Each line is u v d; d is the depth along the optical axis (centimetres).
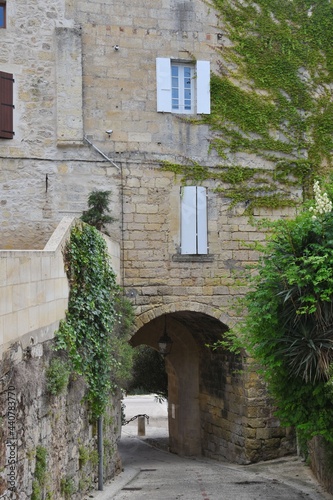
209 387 1883
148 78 1606
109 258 1224
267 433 1603
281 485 1233
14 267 641
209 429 1883
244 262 1622
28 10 1568
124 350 1279
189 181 1611
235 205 1631
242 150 1647
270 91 1675
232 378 1697
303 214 1064
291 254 1005
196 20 1647
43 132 1555
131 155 1584
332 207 1008
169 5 1633
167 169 1598
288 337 1003
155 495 1116
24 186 1541
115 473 1346
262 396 1608
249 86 1666
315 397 1013
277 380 1048
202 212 1606
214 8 1659
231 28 1667
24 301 676
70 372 862
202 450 1942
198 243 1598
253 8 1686
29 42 1561
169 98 1608
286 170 1666
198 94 1627
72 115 1556
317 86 1706
